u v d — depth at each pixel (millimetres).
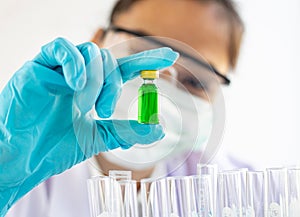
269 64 1513
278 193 968
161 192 914
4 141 877
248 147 1500
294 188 971
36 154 896
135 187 905
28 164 899
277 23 1519
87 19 1485
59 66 866
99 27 1479
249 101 1504
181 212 920
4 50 1487
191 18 1476
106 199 900
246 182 976
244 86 1505
